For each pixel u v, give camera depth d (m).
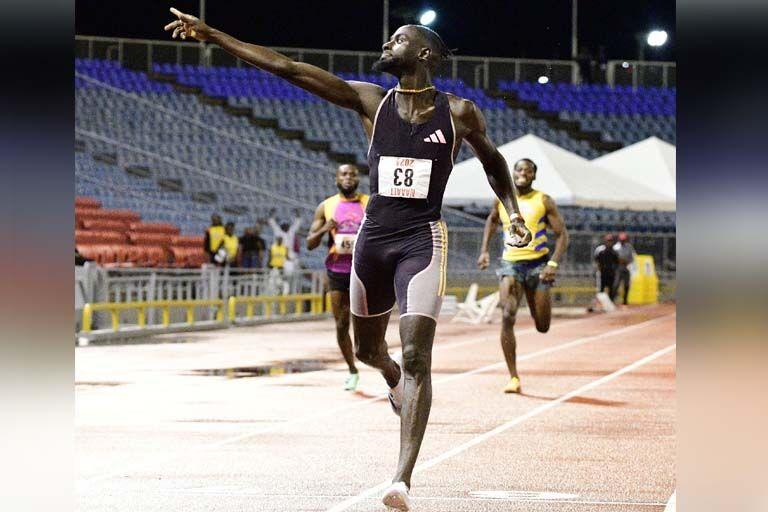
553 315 88.00
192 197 103.31
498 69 136.75
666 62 139.12
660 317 85.00
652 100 137.62
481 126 19.08
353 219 34.81
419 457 23.42
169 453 23.73
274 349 54.44
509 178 19.92
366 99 18.98
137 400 33.66
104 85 113.94
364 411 31.25
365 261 18.84
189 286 67.69
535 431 27.28
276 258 82.06
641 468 22.09
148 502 18.47
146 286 63.34
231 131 120.19
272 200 105.50
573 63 137.88
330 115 125.12
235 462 22.61
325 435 26.53
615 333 67.31
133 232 87.00
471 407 32.06
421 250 18.36
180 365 45.72
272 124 122.38
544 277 34.44
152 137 113.31
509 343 35.47
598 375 41.88
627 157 92.56
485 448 24.61
